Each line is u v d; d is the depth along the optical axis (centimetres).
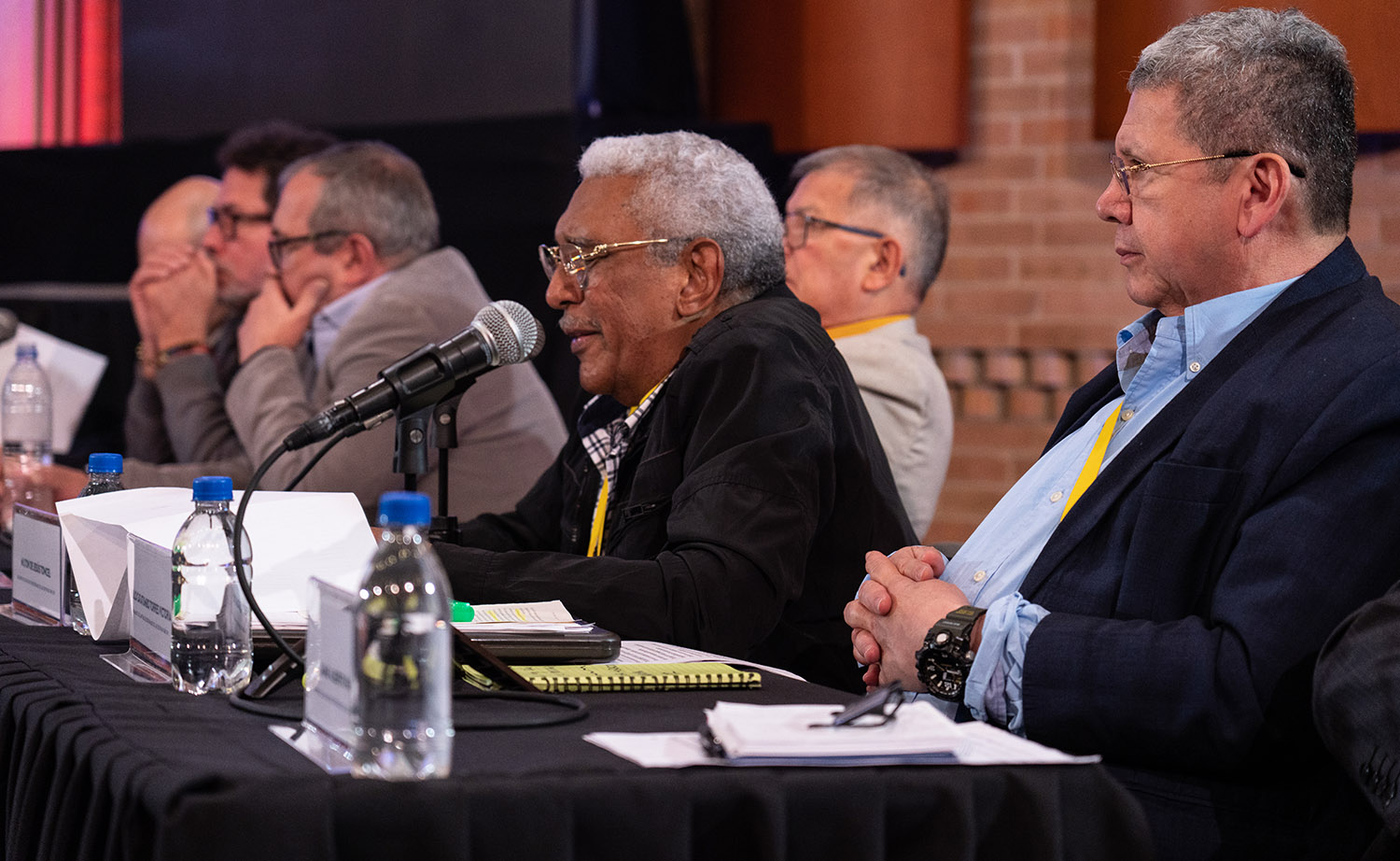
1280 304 470
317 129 1122
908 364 895
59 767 335
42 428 985
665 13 1233
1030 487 528
